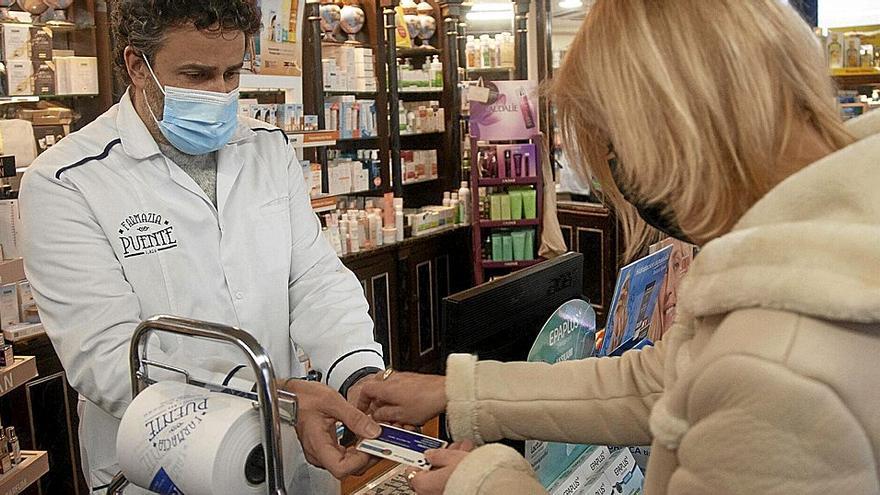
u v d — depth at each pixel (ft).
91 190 5.14
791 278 2.35
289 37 14.39
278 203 5.90
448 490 3.18
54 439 11.18
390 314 17.49
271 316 5.73
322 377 5.61
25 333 10.69
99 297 4.97
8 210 10.37
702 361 2.50
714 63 2.63
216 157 5.77
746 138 2.63
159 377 4.34
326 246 6.29
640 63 2.69
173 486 3.57
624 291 5.38
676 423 2.60
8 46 11.14
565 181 21.58
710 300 2.56
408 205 20.12
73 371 4.95
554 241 18.37
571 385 4.09
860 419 2.28
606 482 5.40
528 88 17.66
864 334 2.32
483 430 4.14
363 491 5.30
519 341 4.85
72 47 12.22
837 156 2.49
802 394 2.24
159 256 5.29
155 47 5.07
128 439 3.67
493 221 18.25
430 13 19.20
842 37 16.92
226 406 3.59
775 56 2.68
